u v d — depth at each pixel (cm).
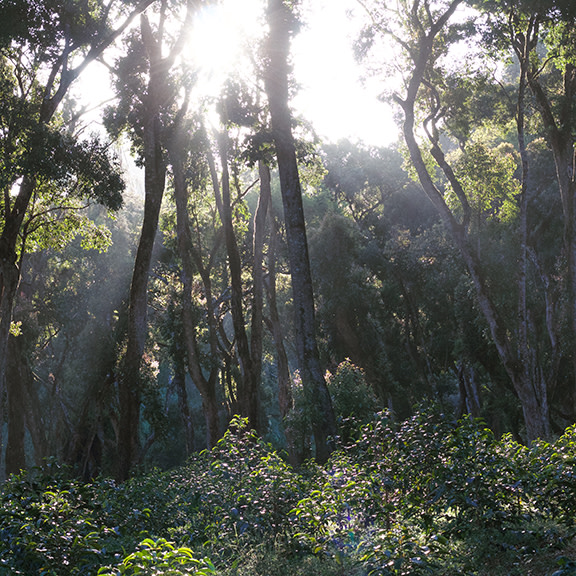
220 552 812
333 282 4269
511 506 762
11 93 2075
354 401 2458
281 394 3095
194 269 3612
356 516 812
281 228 4541
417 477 805
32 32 1903
